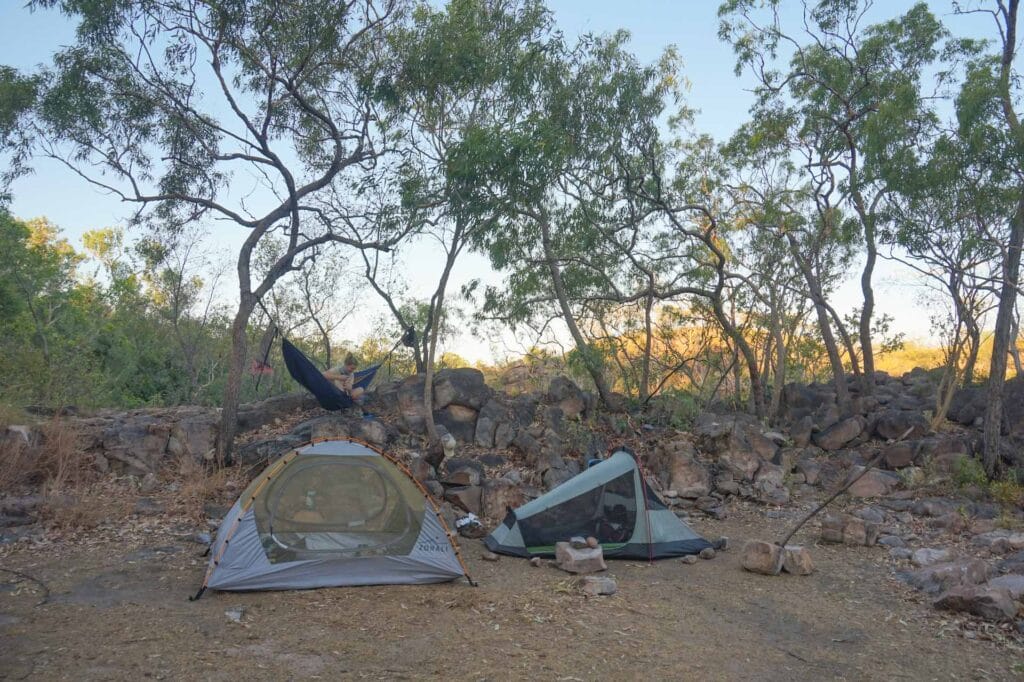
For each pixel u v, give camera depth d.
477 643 6.36
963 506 11.34
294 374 11.99
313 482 7.97
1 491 10.12
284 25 11.17
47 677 5.29
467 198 11.23
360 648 6.15
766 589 8.29
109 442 11.19
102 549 8.52
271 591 7.46
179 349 24.02
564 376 14.72
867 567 9.12
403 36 12.06
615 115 12.84
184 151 12.05
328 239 12.48
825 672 6.13
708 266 15.38
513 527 9.43
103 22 10.57
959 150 11.89
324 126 12.73
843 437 14.26
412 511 8.14
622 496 9.60
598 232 14.01
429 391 11.96
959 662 6.41
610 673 5.88
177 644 6.02
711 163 15.98
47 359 18.86
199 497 10.24
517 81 12.13
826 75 14.66
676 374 16.83
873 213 13.79
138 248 13.04
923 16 14.01
